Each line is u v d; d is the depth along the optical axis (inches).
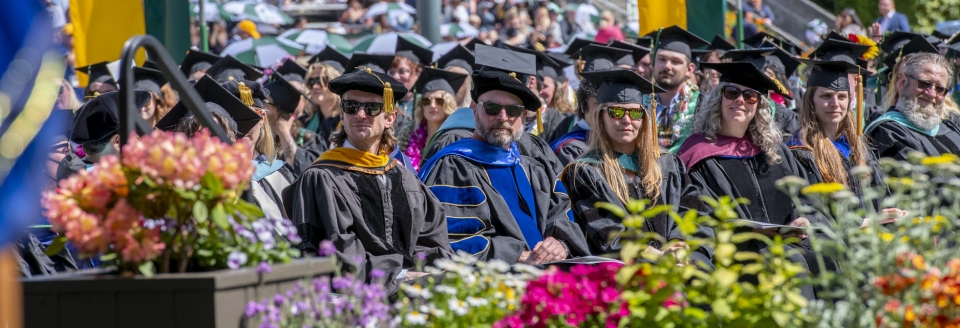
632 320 207.3
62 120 155.0
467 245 361.7
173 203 190.7
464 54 592.4
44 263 319.3
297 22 1296.8
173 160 184.1
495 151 389.4
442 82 526.0
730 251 202.2
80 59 654.5
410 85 625.6
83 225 183.3
